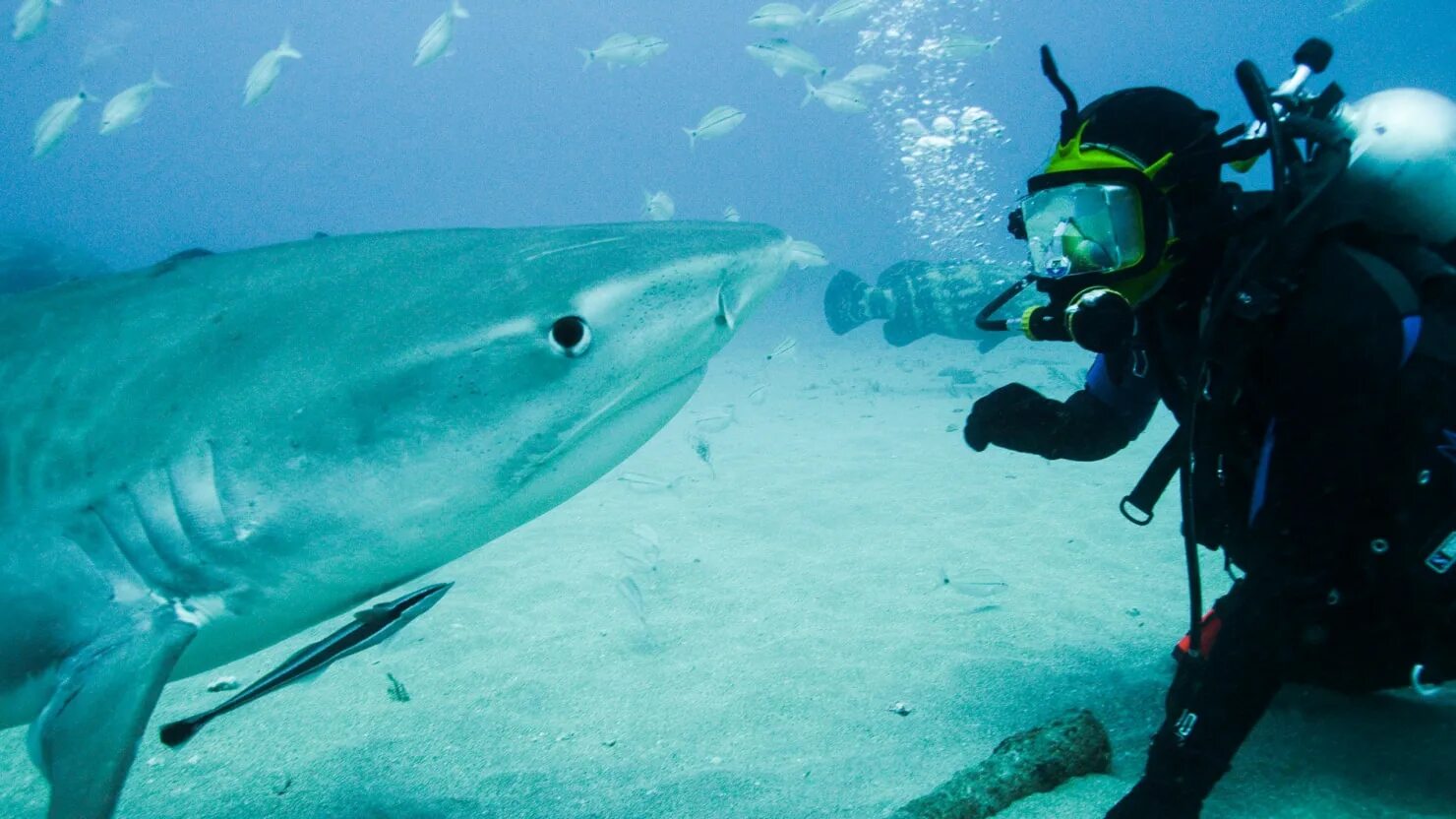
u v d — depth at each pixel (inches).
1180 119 76.7
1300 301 69.1
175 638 53.9
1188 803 73.2
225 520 54.5
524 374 55.7
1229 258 74.6
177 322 59.6
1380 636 81.3
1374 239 71.7
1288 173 69.7
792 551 197.3
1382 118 69.3
